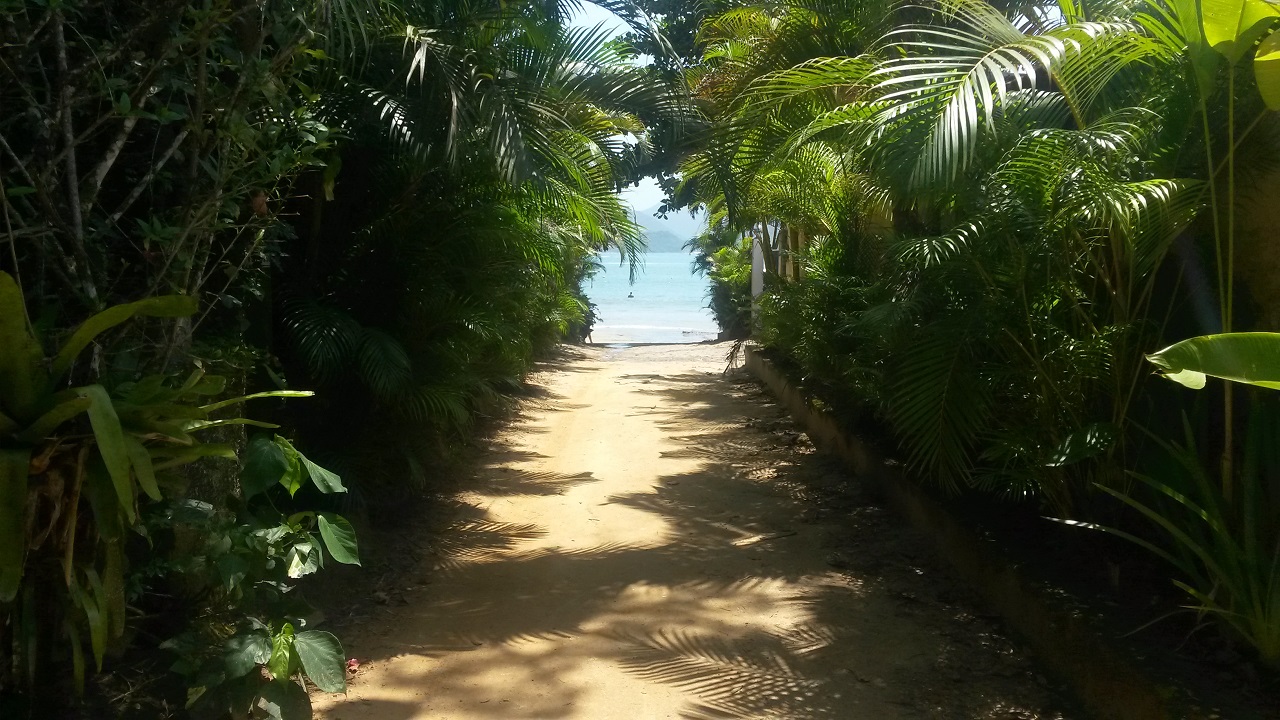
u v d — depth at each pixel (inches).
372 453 223.6
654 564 200.1
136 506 99.8
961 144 155.9
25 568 97.7
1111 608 142.2
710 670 147.6
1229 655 125.8
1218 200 156.9
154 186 128.6
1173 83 152.3
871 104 181.0
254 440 119.4
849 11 258.8
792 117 253.4
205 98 119.8
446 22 215.3
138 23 111.8
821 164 301.6
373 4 174.2
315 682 111.7
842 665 149.2
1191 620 137.8
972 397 174.4
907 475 225.1
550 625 166.6
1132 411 165.8
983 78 150.6
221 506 139.9
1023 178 161.3
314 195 211.5
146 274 119.5
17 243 111.5
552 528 228.1
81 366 107.3
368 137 210.8
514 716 132.3
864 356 255.3
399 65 202.1
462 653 154.3
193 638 113.7
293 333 199.2
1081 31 150.7
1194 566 139.9
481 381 292.7
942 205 185.5
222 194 120.2
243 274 156.8
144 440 99.1
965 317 172.1
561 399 450.3
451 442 291.7
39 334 97.9
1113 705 125.0
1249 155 150.8
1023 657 149.8
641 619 169.5
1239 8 126.8
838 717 132.1
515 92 212.5
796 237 478.9
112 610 100.5
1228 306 138.2
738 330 830.5
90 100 119.2
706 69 346.9
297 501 195.9
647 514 240.4
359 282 228.5
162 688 116.5
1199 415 149.8
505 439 341.7
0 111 108.9
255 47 122.0
